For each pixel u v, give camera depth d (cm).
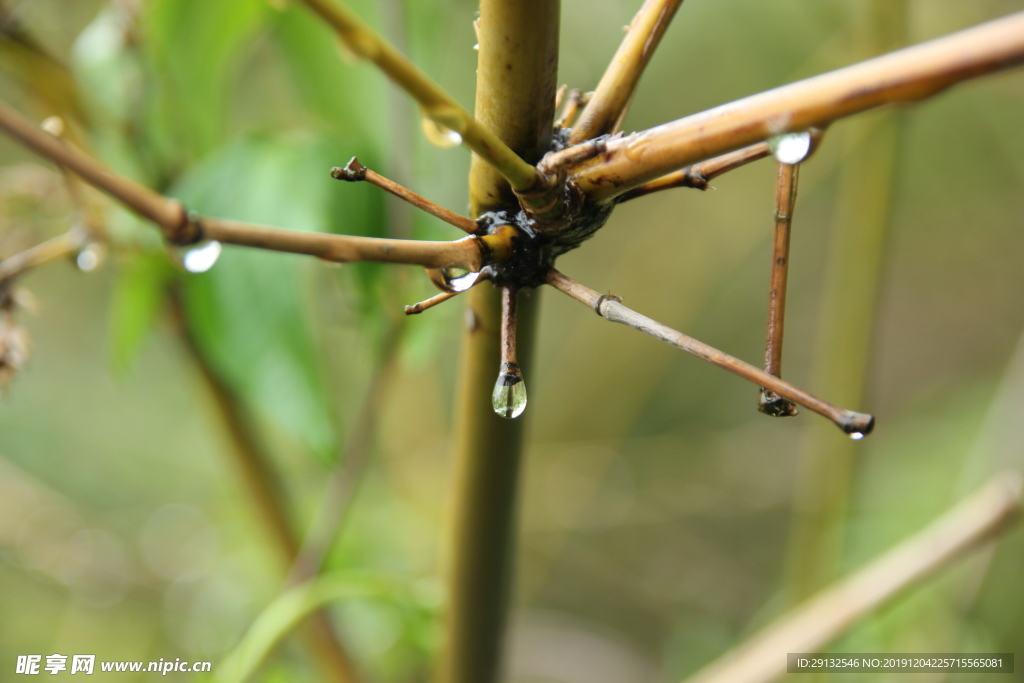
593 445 120
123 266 51
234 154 49
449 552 44
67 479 124
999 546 72
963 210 134
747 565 122
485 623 45
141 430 133
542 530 116
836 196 141
